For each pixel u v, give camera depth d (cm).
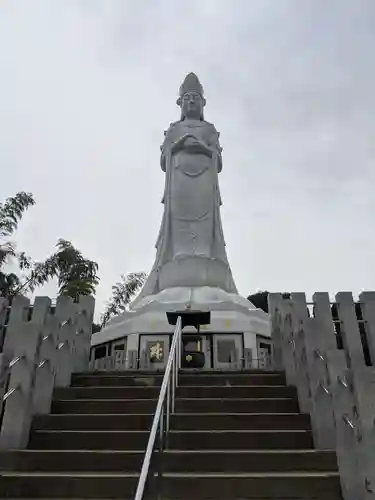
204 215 2230
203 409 861
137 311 1825
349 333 890
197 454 682
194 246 2164
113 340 1800
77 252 3169
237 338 1700
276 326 1199
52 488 621
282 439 754
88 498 612
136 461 684
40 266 2864
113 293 3603
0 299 914
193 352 1298
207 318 1400
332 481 623
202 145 2323
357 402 638
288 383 952
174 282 2064
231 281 2170
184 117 2564
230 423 802
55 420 814
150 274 2206
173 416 808
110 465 684
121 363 1648
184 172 2303
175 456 681
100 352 1859
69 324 1031
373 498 590
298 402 863
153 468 550
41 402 849
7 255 2519
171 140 2414
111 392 923
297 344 884
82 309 1212
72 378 1009
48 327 907
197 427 802
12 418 767
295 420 804
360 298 941
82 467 684
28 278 2802
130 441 755
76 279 2911
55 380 964
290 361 962
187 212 2231
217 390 921
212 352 1673
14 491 620
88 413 861
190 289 1959
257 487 617
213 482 619
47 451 701
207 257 2122
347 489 611
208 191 2280
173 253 2181
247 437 753
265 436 755
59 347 994
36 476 630
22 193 2620
